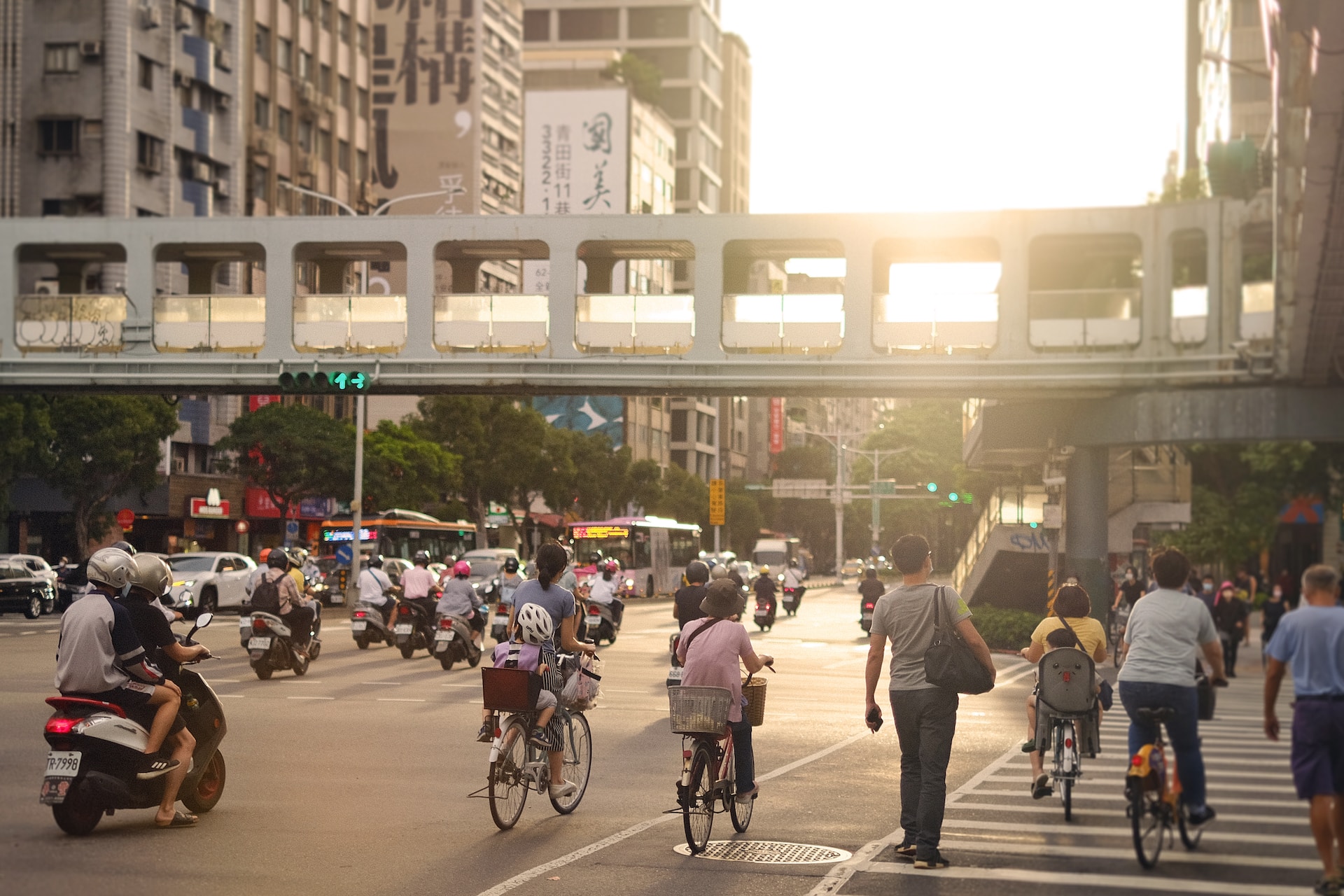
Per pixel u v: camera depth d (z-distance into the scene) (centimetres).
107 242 4328
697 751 1056
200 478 7088
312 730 1803
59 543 6544
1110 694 1325
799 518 15338
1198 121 10231
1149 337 3881
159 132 6875
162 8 6894
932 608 1005
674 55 15038
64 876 918
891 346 4038
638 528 6919
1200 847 1079
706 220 4125
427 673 2722
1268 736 933
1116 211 3909
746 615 5997
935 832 991
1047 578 5175
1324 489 4034
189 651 1142
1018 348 3956
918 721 1003
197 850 1023
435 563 6456
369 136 9562
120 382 4253
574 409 11931
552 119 11375
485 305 4212
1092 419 3925
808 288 4497
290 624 2598
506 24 10438
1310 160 1897
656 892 912
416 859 1011
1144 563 5331
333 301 4262
